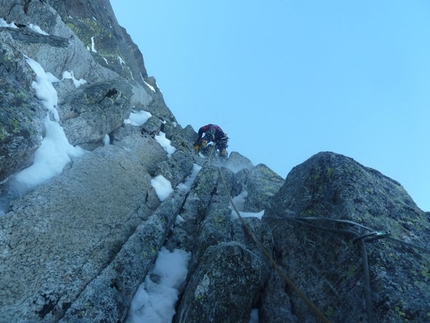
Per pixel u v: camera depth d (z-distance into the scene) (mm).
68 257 4305
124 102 8555
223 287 4008
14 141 4496
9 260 3803
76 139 6578
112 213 5500
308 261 4562
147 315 4293
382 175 5625
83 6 13984
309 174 5555
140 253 4863
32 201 4598
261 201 7508
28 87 5988
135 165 7160
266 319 4207
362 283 3557
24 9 7465
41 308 3617
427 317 3145
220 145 12320
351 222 4109
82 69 8742
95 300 3875
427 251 3549
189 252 5688
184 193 7516
